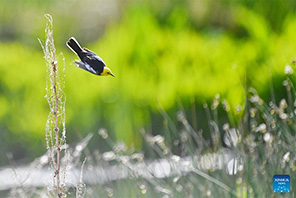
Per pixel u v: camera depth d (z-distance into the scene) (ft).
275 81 35.99
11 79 52.90
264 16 44.29
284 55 36.55
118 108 43.65
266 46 39.32
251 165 23.47
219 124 38.73
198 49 43.27
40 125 47.21
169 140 29.66
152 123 41.68
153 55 45.93
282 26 42.57
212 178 23.38
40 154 44.42
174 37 46.34
